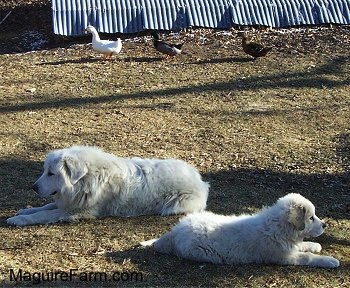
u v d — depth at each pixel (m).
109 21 16.00
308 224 6.06
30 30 18.45
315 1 16.66
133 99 12.20
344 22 16.31
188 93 12.54
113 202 7.30
